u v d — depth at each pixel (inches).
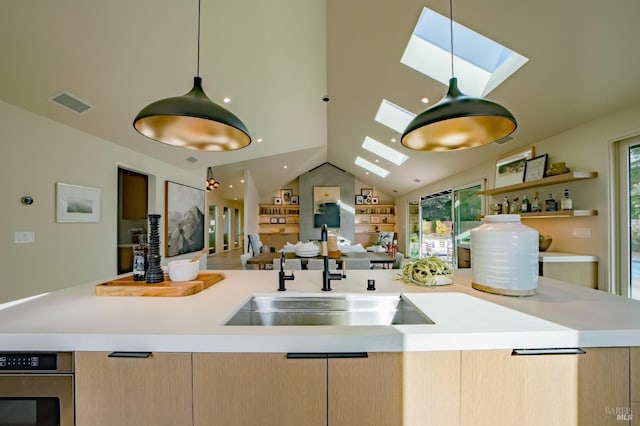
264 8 103.3
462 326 39.4
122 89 119.3
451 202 256.4
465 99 57.1
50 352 37.0
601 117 111.3
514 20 87.9
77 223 131.7
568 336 37.5
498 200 177.6
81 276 133.3
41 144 115.7
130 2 87.7
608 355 37.6
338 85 169.9
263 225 428.8
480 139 70.1
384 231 429.4
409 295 56.4
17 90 101.9
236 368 36.5
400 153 255.8
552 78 103.0
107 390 36.7
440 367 37.1
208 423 36.5
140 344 36.7
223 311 46.8
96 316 43.9
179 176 217.3
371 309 59.1
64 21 87.4
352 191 418.0
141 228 210.4
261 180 364.5
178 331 37.8
